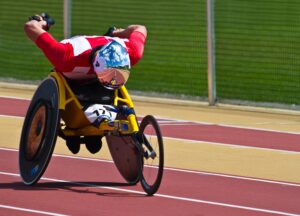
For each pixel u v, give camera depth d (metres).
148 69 44.69
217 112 35.31
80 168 23.39
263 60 44.81
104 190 20.70
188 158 25.47
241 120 33.41
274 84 40.97
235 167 24.33
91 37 20.66
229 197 20.34
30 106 21.41
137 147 20.14
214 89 37.25
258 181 22.42
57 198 19.59
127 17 49.75
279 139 29.42
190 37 48.16
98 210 18.50
